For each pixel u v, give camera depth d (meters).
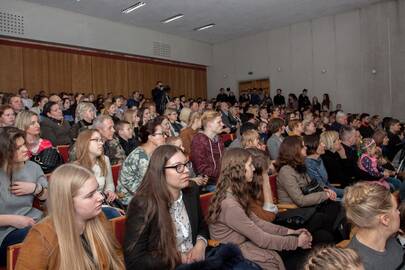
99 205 1.55
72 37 10.40
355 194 1.65
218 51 15.05
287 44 13.01
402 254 1.66
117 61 12.02
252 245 2.23
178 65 14.07
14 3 9.20
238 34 13.66
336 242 2.81
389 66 10.77
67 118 7.32
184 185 1.94
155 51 12.77
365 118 9.10
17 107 5.52
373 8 10.95
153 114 6.91
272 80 13.52
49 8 9.87
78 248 1.47
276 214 2.81
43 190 2.48
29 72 9.93
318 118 9.45
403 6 10.41
